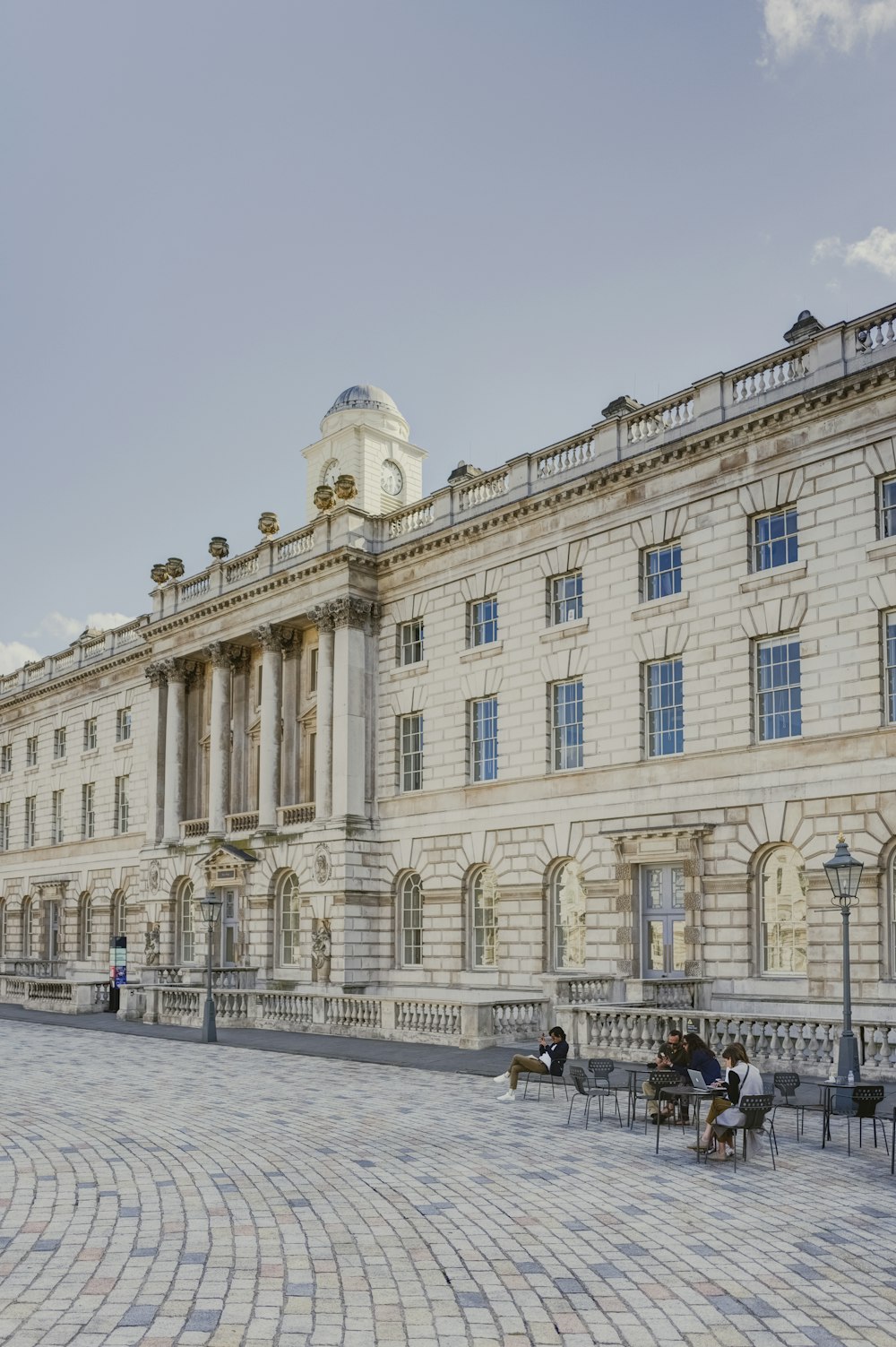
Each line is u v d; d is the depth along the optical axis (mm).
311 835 44656
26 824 69875
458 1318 9922
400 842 43125
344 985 42125
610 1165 16172
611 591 36562
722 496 33688
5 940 70312
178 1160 16391
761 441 32750
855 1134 18672
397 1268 11297
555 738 38500
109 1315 9852
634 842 34812
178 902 53438
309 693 49156
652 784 34594
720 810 32688
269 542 49094
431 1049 30422
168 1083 24891
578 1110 20953
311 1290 10602
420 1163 16203
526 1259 11656
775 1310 10234
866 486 30250
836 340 31156
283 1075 26109
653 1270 11344
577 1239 12359
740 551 33062
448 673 42094
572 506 38094
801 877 31016
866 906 29125
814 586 31125
